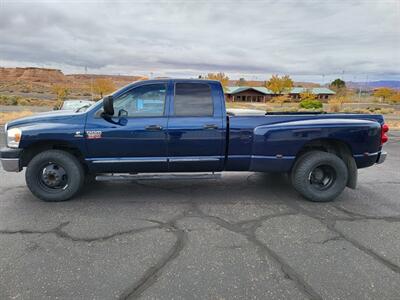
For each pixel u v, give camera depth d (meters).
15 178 6.05
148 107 4.70
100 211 4.39
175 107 4.71
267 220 4.14
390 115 32.34
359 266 3.02
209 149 4.78
